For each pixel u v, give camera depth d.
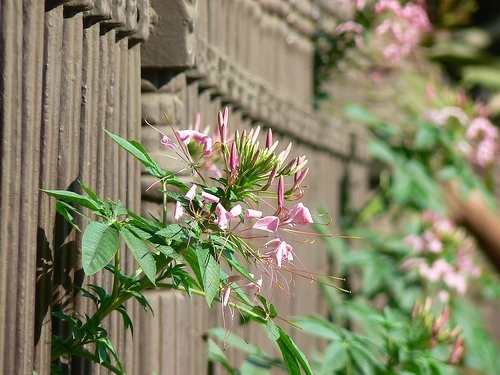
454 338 4.04
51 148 2.41
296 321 3.86
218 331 3.67
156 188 3.11
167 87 3.19
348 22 5.93
